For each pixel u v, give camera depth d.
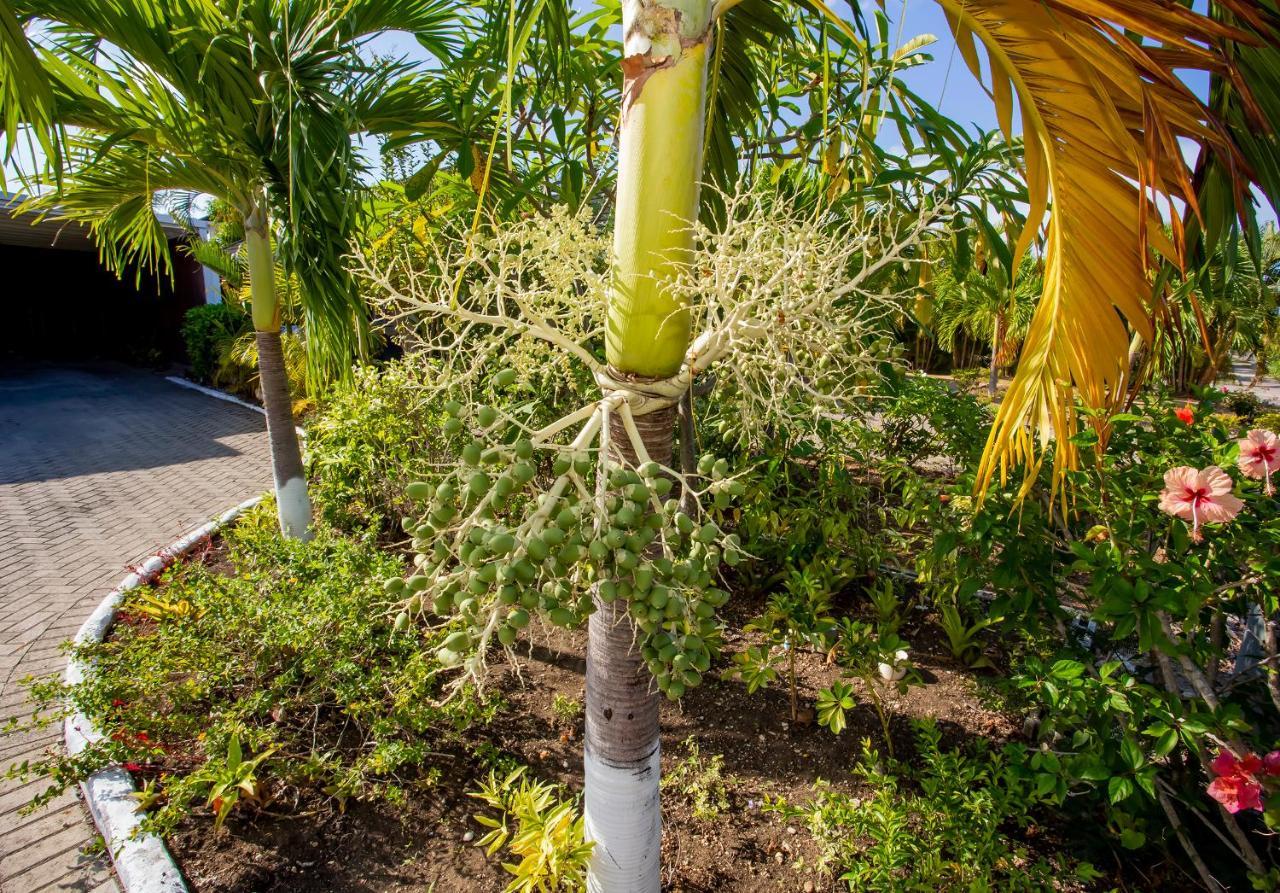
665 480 1.28
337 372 4.15
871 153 3.26
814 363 2.13
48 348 19.64
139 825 2.48
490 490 1.26
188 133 3.81
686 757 3.05
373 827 2.71
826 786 2.53
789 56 3.65
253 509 5.43
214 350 14.20
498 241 1.62
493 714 3.08
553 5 2.46
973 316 14.63
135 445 9.44
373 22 3.79
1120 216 1.78
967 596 2.61
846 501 4.73
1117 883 2.40
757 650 3.07
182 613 3.40
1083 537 2.82
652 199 1.29
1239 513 2.06
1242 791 1.81
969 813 2.33
